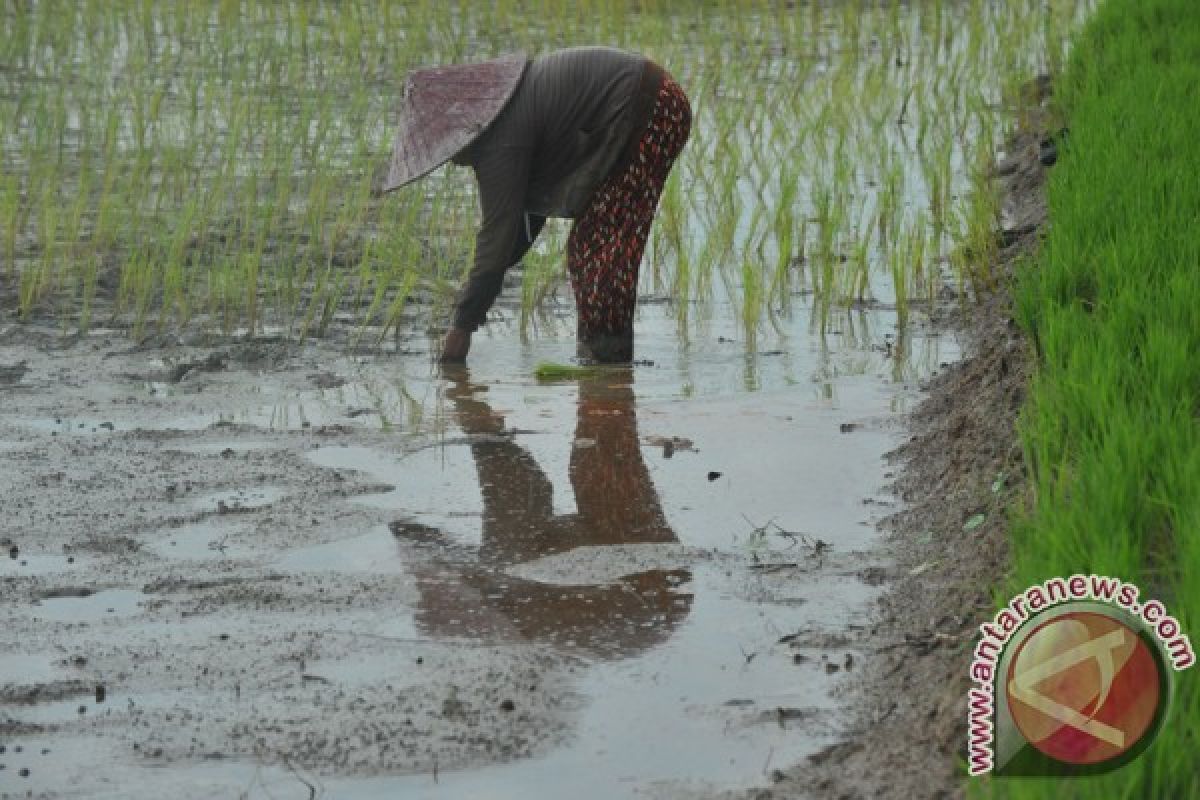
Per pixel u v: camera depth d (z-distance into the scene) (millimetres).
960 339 16828
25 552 11273
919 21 34625
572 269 16094
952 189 22297
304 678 9391
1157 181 15367
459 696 9164
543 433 14062
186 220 18406
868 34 34062
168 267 17703
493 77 15242
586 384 15492
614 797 8109
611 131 15172
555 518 12062
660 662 9617
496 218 15492
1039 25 31719
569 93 15164
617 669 9539
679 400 14992
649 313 18031
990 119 23891
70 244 18953
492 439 13891
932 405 14477
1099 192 15430
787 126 25281
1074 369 11250
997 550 10359
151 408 14711
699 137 23750
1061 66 27891
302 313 17797
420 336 17188
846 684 9258
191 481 12758
